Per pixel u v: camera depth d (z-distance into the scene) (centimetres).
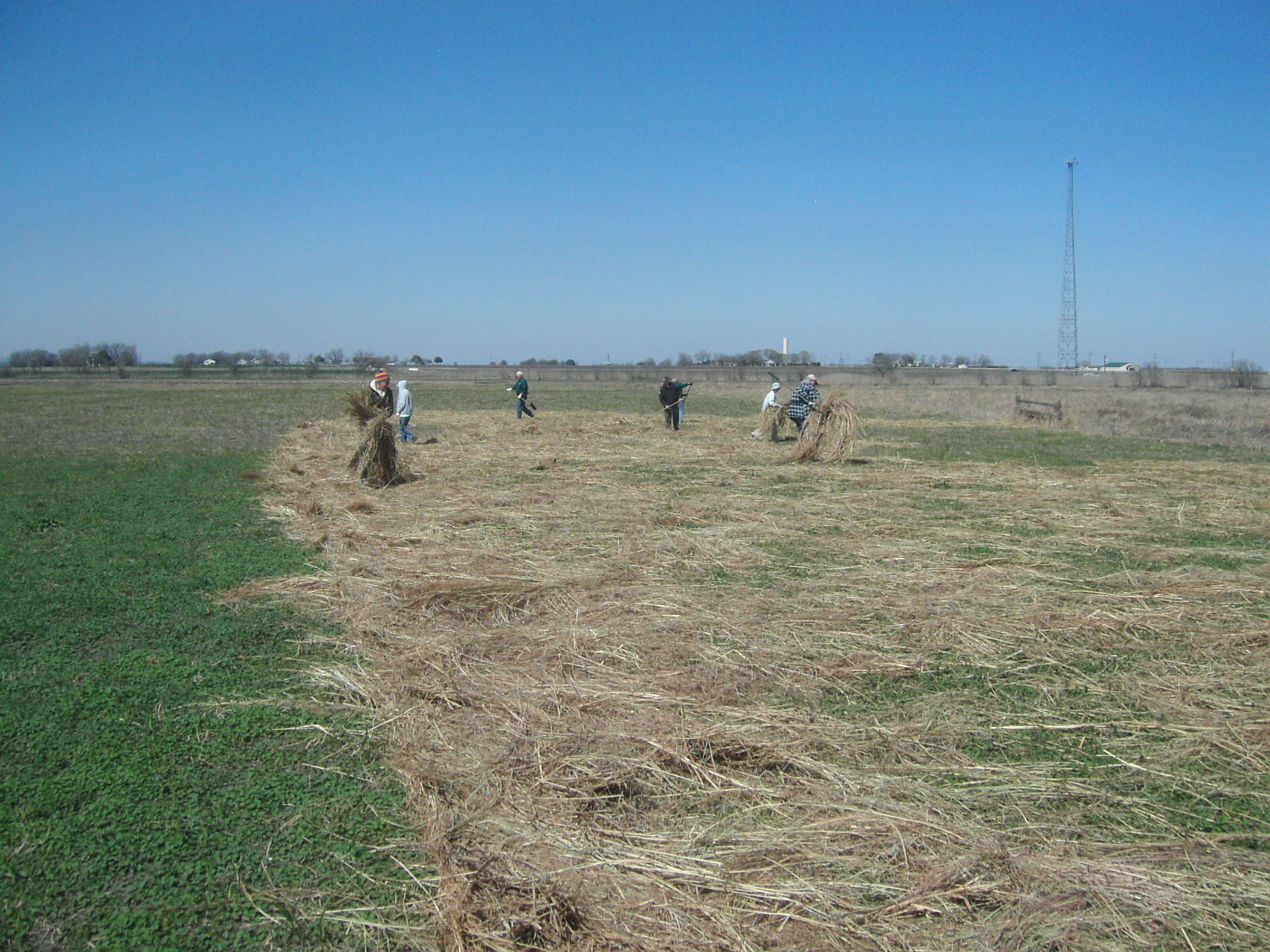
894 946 338
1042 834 416
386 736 510
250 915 354
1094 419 2881
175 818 420
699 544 970
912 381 6612
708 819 425
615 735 497
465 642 644
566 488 1392
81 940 336
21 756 475
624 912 355
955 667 629
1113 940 343
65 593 767
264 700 555
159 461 1719
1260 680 604
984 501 1292
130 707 541
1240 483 1485
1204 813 438
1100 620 724
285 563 882
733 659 629
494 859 381
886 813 426
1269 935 347
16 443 2050
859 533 1057
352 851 398
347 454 1859
